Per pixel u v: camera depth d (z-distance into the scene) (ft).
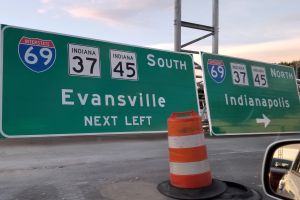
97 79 28.78
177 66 33.94
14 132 24.63
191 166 17.87
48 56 26.78
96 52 29.12
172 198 17.71
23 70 25.64
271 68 43.42
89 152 31.89
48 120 26.00
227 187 19.12
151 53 32.42
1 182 21.11
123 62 30.48
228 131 36.96
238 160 28.02
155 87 31.99
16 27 25.82
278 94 43.27
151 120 31.07
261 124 40.22
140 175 22.68
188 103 33.88
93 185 20.31
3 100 24.57
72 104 27.22
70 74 27.55
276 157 8.99
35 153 31.17
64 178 22.02
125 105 29.89
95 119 28.04
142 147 35.14
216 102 36.73
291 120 44.01
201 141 18.25
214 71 37.40
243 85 39.63
